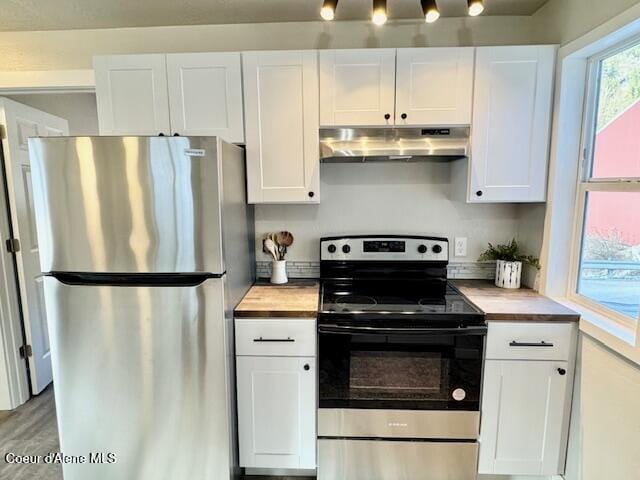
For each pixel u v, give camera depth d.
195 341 1.56
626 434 1.38
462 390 1.67
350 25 2.07
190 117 1.89
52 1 1.79
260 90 1.85
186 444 1.64
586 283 1.79
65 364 1.59
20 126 2.48
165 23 2.06
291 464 1.78
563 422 1.70
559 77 1.78
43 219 1.50
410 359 1.66
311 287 2.08
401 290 2.02
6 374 2.42
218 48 2.11
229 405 1.65
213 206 1.49
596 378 1.53
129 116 1.90
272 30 2.09
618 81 1.60
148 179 1.46
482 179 1.87
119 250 1.50
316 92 1.84
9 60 2.14
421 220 2.25
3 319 2.40
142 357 1.57
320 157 1.89
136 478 1.68
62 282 1.53
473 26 2.05
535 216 2.01
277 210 2.26
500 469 1.74
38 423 2.30
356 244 2.18
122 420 1.63
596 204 1.73
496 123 1.83
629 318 1.51
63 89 2.18
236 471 1.77
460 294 1.94
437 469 1.74
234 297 1.72
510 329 1.64
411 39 2.07
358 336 1.64
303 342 1.69
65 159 1.46
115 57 1.87
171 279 1.54
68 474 1.68
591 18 1.58
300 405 1.74
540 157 1.86
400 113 1.84
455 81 1.81
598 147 1.73
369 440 1.73
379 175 2.22
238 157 1.79
